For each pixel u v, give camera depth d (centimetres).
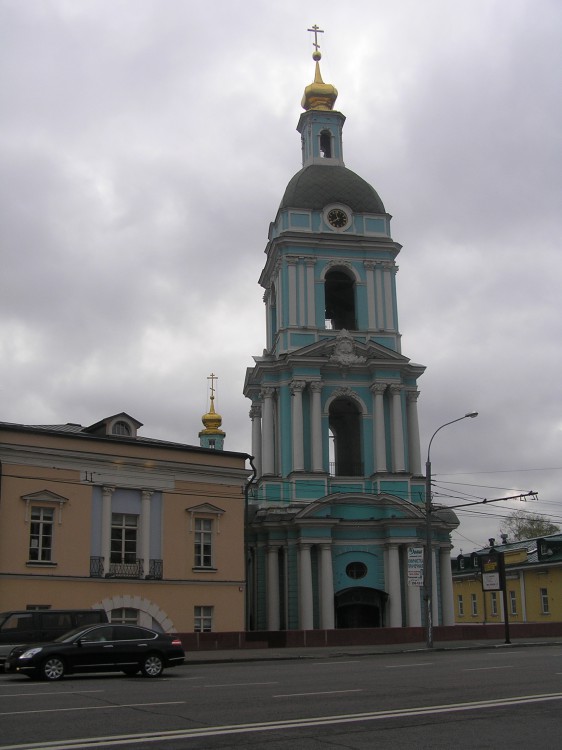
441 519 5234
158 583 3975
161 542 4031
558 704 1638
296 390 5269
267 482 5244
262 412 5506
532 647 4106
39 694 1892
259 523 5106
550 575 6712
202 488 4197
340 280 5675
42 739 1278
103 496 3891
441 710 1571
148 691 1958
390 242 5631
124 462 3956
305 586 4981
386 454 5303
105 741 1257
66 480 3797
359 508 5159
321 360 5288
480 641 4531
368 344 5375
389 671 2520
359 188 5766
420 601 5097
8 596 3575
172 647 2511
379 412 5328
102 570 3828
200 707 1641
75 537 3784
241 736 1303
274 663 3203
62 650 2375
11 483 3656
